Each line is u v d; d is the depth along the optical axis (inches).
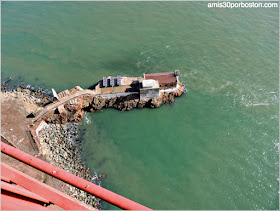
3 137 2667.3
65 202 838.5
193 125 2960.1
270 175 2496.3
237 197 2357.3
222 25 4192.9
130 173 2564.0
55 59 3779.5
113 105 3161.9
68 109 2987.2
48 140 2780.5
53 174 858.1
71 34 4163.4
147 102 3137.3
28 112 2984.7
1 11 4741.6
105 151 2765.7
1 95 3159.5
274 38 3909.9
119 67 3619.6
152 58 3735.2
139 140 2856.8
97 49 3892.7
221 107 3110.2
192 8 4557.1
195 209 2282.2
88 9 4677.7
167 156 2694.4
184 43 3924.7
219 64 3604.8
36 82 3462.1
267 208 2279.8
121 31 4163.4
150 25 4239.7
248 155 2657.5
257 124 2915.8
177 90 3191.4
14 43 4067.4
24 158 887.1
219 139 2810.0
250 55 3693.4
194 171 2554.1
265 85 3307.1
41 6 4845.0
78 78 3499.0
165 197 2367.1
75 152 2738.7
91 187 832.9
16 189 789.2
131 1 4817.9
